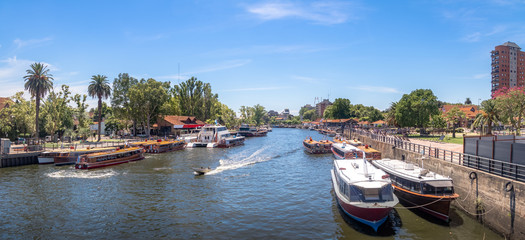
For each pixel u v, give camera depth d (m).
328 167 38.00
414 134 65.69
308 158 46.47
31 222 19.00
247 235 16.84
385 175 18.95
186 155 50.50
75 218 19.69
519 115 39.81
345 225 18.00
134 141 63.53
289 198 23.83
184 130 88.81
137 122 85.88
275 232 17.19
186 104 108.75
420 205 18.66
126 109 78.12
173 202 23.00
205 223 18.69
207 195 24.86
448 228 17.19
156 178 31.38
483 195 17.69
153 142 57.56
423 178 18.89
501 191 16.11
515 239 15.02
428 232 16.69
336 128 124.75
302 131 156.50
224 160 44.38
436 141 44.00
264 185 28.19
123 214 20.39
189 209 21.33
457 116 76.00
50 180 30.56
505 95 40.94
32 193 25.59
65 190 26.58
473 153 20.09
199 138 68.06
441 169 22.86
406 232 16.73
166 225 18.42
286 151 56.50
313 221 18.75
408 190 19.58
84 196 24.67
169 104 88.25
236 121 153.50
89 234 17.17
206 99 115.88
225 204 22.41
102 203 22.81
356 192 17.77
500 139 20.36
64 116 67.50
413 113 60.75
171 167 38.06
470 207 18.89
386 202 17.12
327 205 21.92
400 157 33.34
